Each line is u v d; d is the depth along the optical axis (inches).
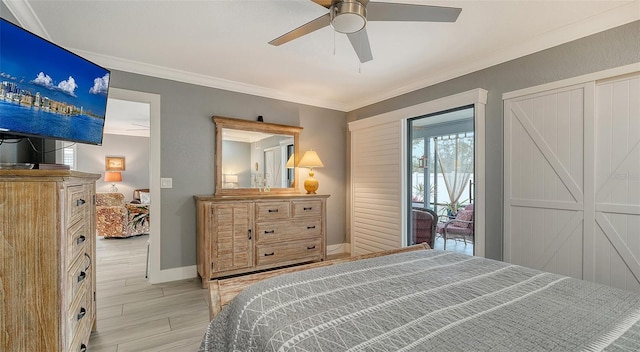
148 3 80.0
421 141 173.3
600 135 85.6
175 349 78.8
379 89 153.6
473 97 113.4
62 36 98.2
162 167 128.6
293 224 143.9
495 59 109.5
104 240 216.2
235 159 145.9
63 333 50.4
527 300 45.2
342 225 184.7
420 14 66.2
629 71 79.8
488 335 34.8
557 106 93.8
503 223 107.0
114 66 117.6
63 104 67.7
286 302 43.4
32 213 47.3
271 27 92.9
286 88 152.8
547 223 96.1
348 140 184.1
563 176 92.7
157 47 106.7
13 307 46.3
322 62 119.4
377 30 92.6
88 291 74.5
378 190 159.5
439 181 172.4
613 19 82.4
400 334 34.7
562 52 92.9
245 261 130.3
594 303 44.3
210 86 139.8
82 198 67.4
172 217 130.9
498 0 76.7
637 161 79.5
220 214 124.5
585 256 88.1
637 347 32.9
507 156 106.0
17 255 46.5
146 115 212.2
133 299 110.3
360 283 51.6
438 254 72.6
